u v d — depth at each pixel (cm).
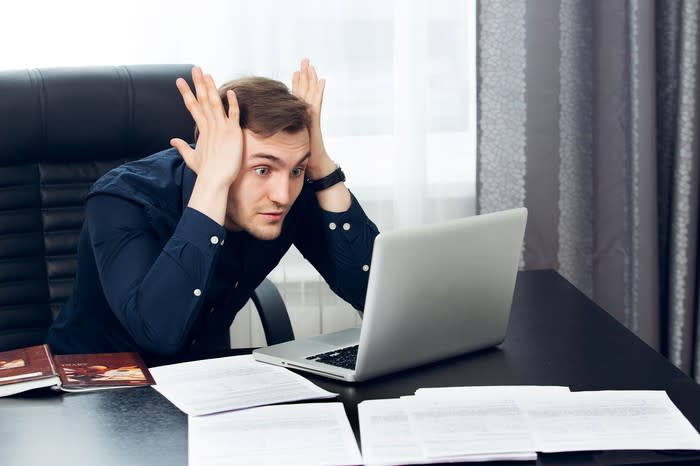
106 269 154
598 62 244
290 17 234
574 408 129
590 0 242
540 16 240
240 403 131
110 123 190
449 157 248
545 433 122
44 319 193
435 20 239
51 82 187
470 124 248
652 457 116
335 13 235
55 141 188
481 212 249
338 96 239
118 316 151
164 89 193
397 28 238
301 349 153
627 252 254
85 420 127
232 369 146
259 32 234
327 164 173
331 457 115
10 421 126
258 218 154
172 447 119
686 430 123
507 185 248
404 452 116
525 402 131
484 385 139
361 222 176
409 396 134
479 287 149
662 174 257
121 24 229
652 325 254
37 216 191
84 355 150
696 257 256
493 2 238
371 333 137
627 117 247
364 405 131
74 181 193
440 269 142
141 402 132
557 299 181
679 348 258
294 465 113
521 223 152
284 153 149
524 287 189
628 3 241
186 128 194
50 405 131
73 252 194
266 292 181
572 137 249
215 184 149
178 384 139
